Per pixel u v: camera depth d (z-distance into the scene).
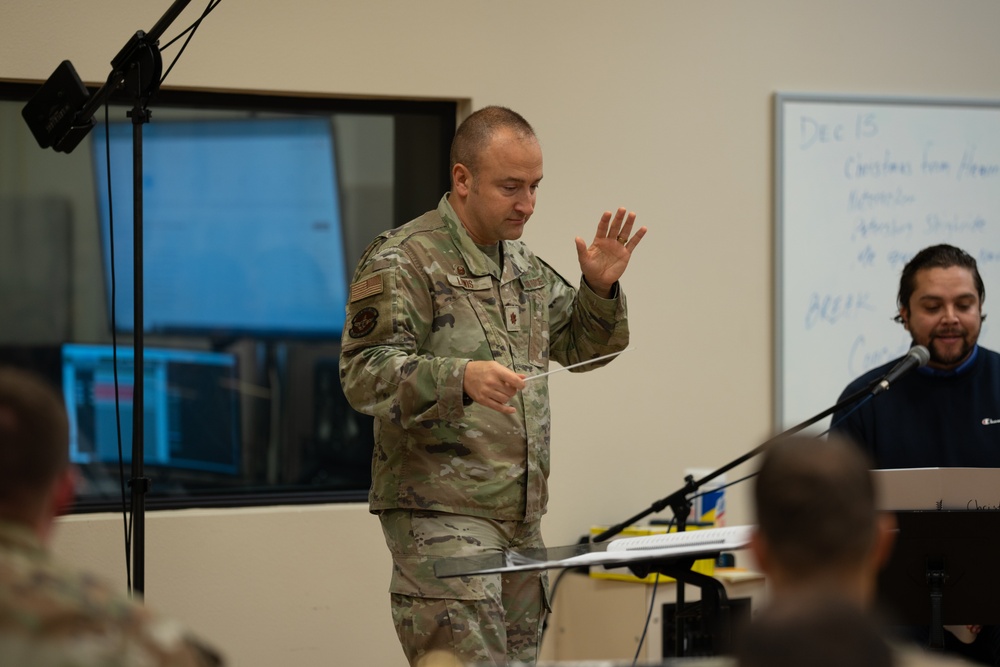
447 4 7.16
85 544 6.59
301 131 7.29
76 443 6.91
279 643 6.85
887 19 7.90
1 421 2.38
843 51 7.83
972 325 5.94
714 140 7.62
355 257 7.40
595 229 7.42
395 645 7.05
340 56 7.00
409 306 4.92
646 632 6.82
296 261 7.32
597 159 7.42
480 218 5.05
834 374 7.79
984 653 5.88
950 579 4.94
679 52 7.56
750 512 2.38
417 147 7.45
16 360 6.84
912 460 6.06
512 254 5.32
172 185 7.11
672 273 7.57
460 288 5.04
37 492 2.40
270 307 7.29
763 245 7.72
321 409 7.36
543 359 5.27
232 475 7.20
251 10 6.85
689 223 7.59
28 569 2.22
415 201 7.46
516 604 5.15
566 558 4.16
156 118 7.05
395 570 5.01
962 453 6.02
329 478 7.35
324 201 7.34
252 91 6.97
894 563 4.92
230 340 7.22
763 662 1.82
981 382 6.07
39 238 6.86
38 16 6.54
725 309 7.65
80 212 6.93
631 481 7.47
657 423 7.53
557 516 7.33
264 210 7.26
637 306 7.51
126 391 7.02
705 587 4.73
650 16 7.50
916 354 5.01
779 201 7.68
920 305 6.00
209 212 7.17
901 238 7.89
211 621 6.75
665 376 7.55
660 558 4.08
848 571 2.25
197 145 7.13
